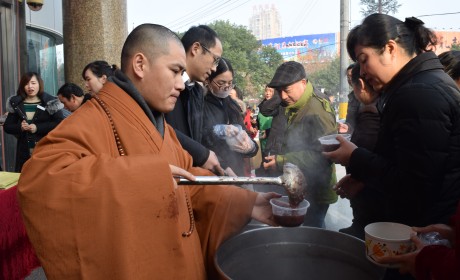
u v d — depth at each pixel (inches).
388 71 52.5
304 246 55.0
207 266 55.9
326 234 53.9
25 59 219.8
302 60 1398.9
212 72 83.0
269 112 110.4
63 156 40.7
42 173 39.8
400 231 49.1
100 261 39.5
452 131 47.8
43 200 39.2
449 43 997.8
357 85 72.4
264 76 1099.3
